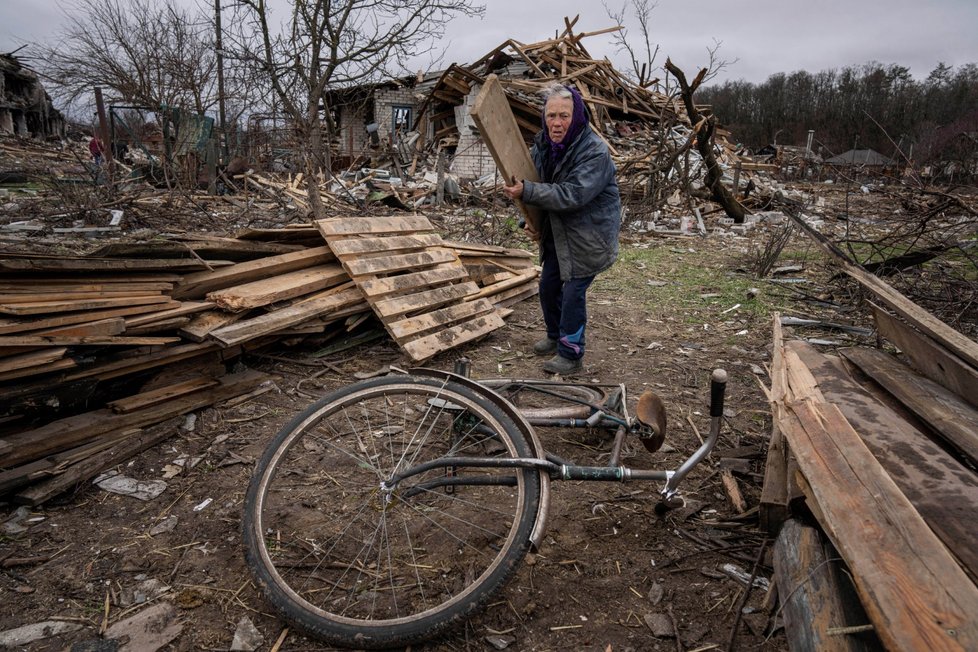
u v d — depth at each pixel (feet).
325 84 31.01
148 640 6.79
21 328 9.26
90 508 8.98
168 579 7.73
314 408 7.94
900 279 23.58
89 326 9.99
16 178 47.98
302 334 14.52
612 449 10.61
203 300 12.94
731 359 16.33
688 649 6.93
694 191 45.98
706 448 8.33
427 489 7.80
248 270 13.47
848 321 19.95
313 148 33.99
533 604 7.52
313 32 29.71
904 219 27.17
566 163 12.85
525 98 58.23
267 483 7.54
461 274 17.19
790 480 7.72
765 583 7.86
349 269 14.55
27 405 9.46
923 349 10.27
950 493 6.28
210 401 11.98
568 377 14.64
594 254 13.38
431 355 14.57
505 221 37.47
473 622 7.20
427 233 17.99
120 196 35.60
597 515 9.29
